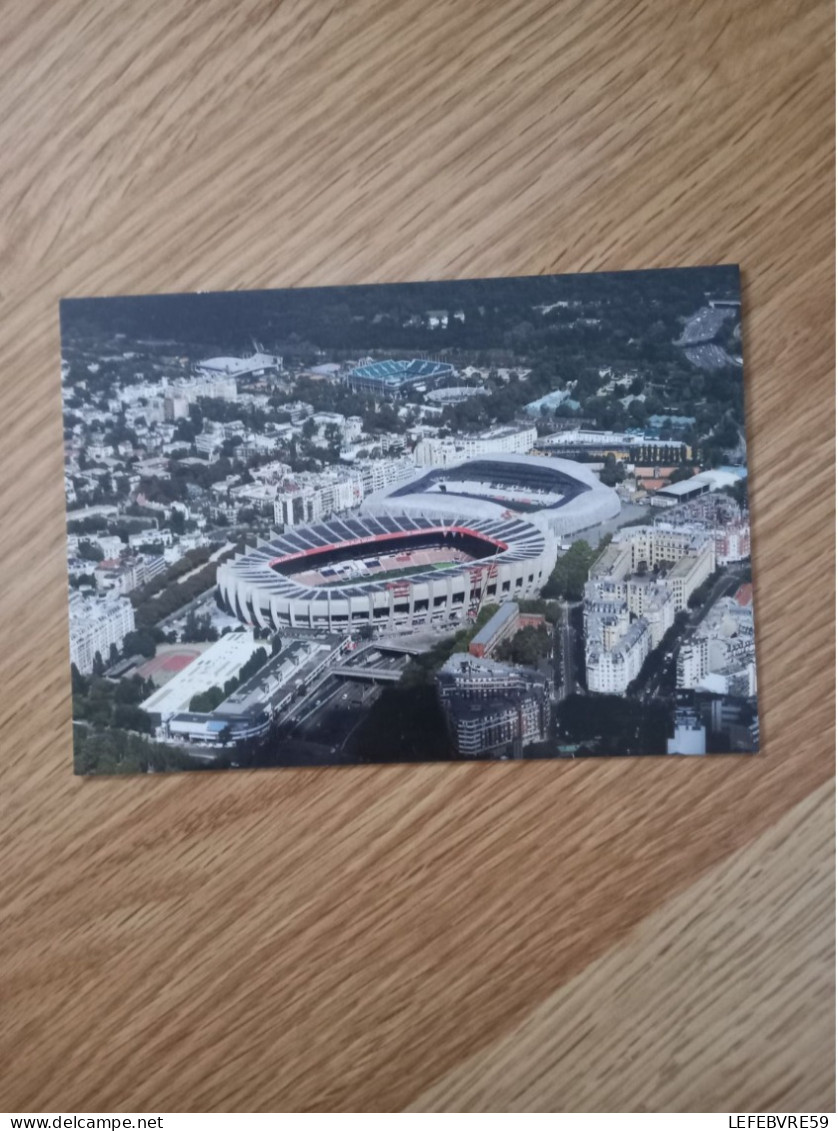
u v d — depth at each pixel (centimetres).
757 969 20
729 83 20
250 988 19
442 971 19
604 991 20
